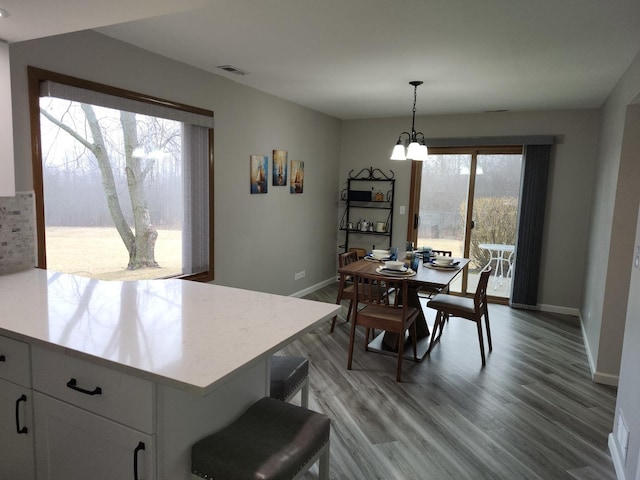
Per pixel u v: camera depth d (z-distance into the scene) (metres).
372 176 6.17
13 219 2.42
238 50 3.16
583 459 2.32
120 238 3.22
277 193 4.94
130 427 1.27
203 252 3.95
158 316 1.69
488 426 2.62
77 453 1.41
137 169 3.31
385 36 2.80
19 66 2.42
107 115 3.06
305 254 5.68
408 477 2.13
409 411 2.77
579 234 5.09
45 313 1.69
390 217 6.11
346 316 4.80
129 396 1.26
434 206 5.88
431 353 3.79
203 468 1.37
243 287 4.50
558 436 2.53
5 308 1.75
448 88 4.17
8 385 1.56
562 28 2.59
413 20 2.53
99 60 2.84
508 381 3.26
